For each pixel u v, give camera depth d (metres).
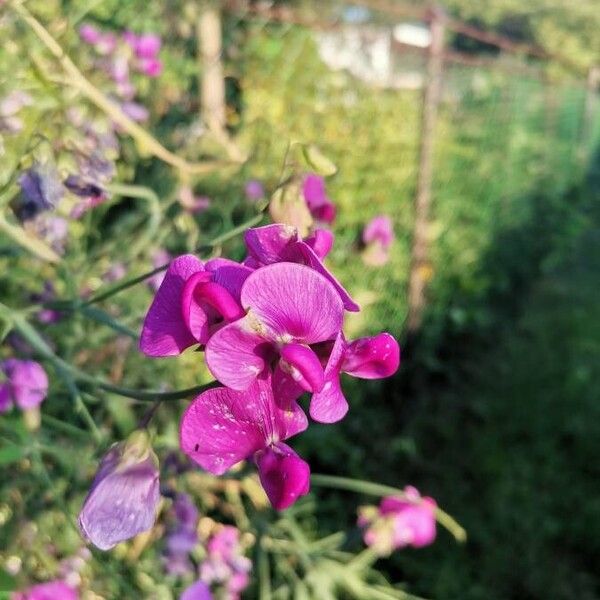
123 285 0.18
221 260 0.12
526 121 0.92
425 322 0.59
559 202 1.03
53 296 0.27
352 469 0.46
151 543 0.26
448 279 0.65
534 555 0.44
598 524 0.47
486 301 0.75
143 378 0.31
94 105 0.24
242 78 0.48
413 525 0.32
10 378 0.22
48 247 0.21
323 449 0.45
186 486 0.27
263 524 0.30
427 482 0.49
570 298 0.86
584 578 0.44
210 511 0.34
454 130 0.70
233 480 0.29
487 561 0.43
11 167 0.25
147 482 0.14
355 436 0.49
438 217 0.64
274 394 0.12
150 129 0.36
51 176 0.20
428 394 0.58
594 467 0.52
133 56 0.33
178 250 0.31
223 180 0.36
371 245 0.34
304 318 0.12
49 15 0.27
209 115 0.37
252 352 0.12
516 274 0.86
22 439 0.21
